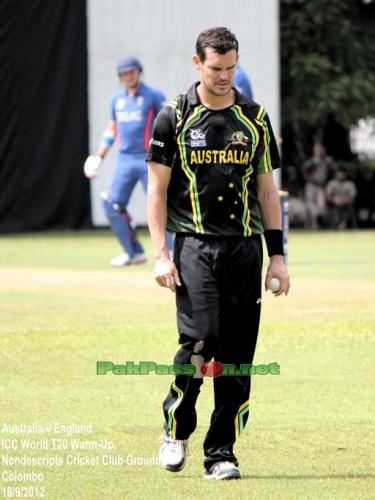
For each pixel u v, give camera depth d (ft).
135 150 184.03
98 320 127.44
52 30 278.26
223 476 67.26
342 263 193.06
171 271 66.23
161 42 282.15
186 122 65.77
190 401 66.90
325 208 311.88
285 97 326.24
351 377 97.14
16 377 96.99
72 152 282.36
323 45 328.49
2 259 206.80
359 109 326.03
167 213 67.31
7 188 279.08
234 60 64.80
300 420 82.48
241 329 67.36
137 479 67.77
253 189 67.26
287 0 326.03
